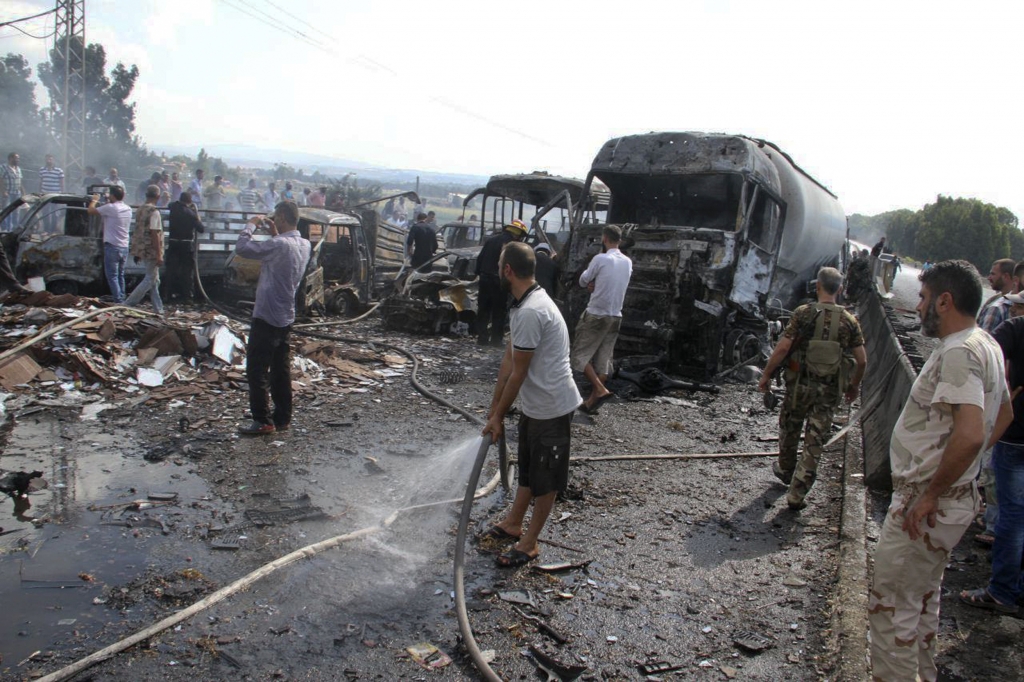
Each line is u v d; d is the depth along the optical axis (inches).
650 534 187.2
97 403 259.8
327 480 205.9
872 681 118.0
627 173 412.5
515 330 156.4
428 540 172.6
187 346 308.3
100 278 454.3
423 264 525.3
